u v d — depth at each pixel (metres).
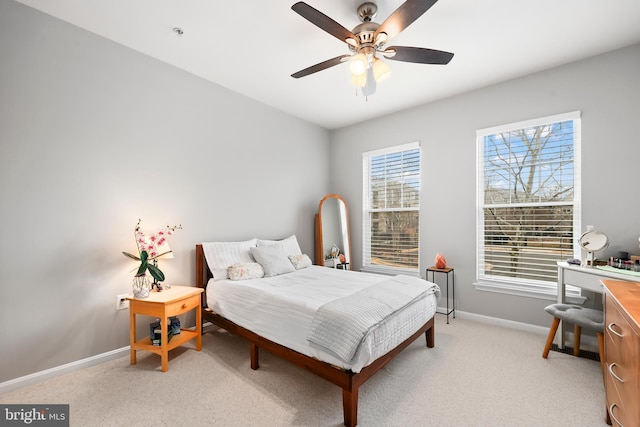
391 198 4.22
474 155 3.40
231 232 3.46
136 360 2.46
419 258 3.85
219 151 3.34
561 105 2.85
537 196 3.05
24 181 2.08
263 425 1.68
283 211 4.12
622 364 1.33
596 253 2.63
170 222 2.90
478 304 3.37
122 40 2.50
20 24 2.07
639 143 2.50
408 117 3.96
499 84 3.21
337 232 4.50
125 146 2.59
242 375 2.23
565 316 2.30
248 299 2.47
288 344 2.05
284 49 2.61
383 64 2.03
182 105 3.00
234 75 3.11
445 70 2.94
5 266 2.00
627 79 2.55
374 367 1.87
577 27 2.26
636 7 2.03
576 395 1.95
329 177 4.91
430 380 2.14
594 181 2.69
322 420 1.72
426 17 2.13
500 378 2.17
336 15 2.14
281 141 4.08
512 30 2.29
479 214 3.41
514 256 3.20
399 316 2.12
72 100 2.29
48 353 2.17
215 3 2.03
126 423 1.69
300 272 3.33
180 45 2.57
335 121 4.51
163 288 2.68
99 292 2.42
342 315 1.83
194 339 2.95
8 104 2.02
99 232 2.43
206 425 1.68
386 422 1.70
